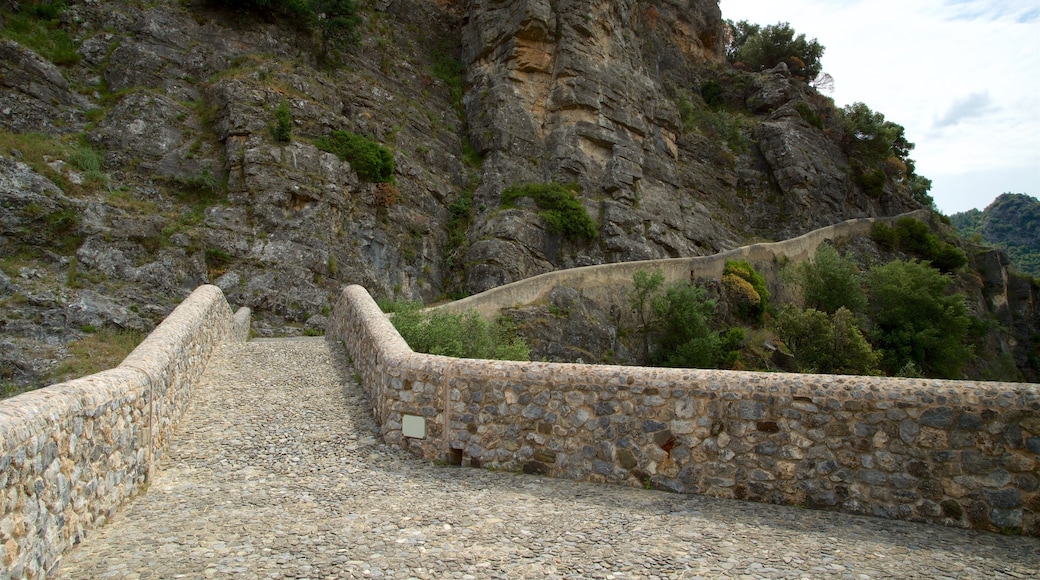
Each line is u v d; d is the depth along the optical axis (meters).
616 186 39.25
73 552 4.42
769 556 4.52
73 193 22.12
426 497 5.82
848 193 56.00
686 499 5.83
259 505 5.57
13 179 20.69
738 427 5.94
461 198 35.91
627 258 36.38
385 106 35.78
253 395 9.55
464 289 32.06
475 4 43.72
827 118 61.34
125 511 5.36
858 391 5.64
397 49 41.22
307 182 26.81
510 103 39.28
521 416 6.71
